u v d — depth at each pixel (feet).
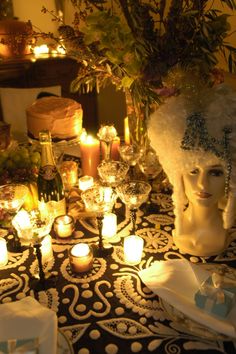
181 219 3.20
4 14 8.25
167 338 2.43
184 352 2.33
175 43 3.28
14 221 2.99
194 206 3.19
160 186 4.22
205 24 3.16
